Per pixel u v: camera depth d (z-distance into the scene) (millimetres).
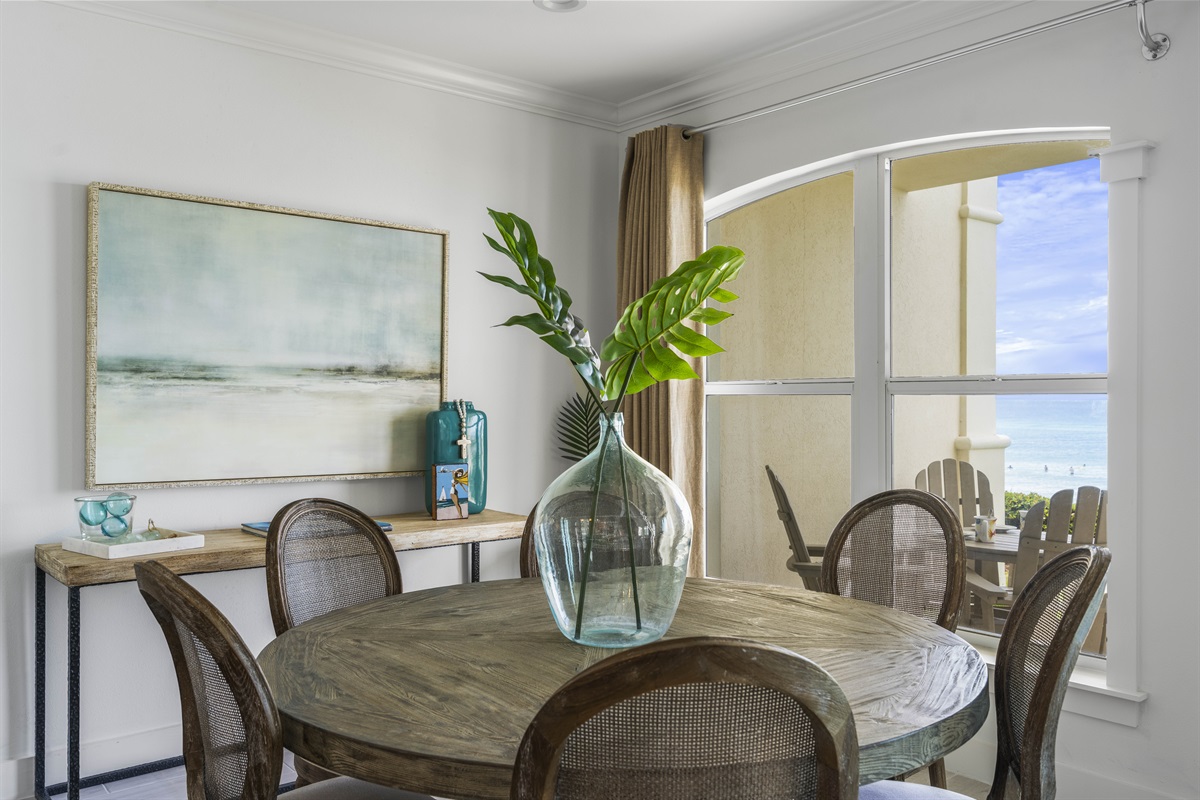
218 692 1431
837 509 3562
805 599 2176
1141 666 2615
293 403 3287
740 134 3807
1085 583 1544
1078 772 2740
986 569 3100
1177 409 2547
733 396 3963
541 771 1027
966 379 3148
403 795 1714
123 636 2992
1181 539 2537
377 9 3135
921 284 3287
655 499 1699
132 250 2943
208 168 3146
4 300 2758
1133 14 2639
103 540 2660
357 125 3506
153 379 2984
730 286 3984
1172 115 2562
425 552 3734
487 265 3895
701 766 1047
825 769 1057
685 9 3139
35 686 2779
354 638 1828
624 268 4074
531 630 1877
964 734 1403
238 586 3240
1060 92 2807
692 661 959
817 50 3422
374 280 3494
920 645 1769
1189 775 2516
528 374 4035
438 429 3492
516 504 3996
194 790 1519
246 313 3180
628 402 4059
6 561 2766
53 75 2842
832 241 3600
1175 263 2555
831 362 3596
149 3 2980
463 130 3814
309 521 2332
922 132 3164
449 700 1447
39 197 2816
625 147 4340
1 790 2750
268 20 3197
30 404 2803
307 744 1353
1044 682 1547
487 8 3129
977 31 3002
